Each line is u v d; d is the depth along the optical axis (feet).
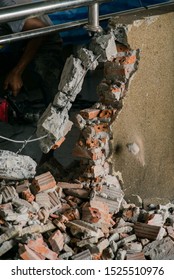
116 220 14.06
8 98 18.72
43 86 18.47
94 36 13.75
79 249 13.10
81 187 14.24
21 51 19.12
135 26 14.01
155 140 15.39
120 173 14.78
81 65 13.51
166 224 14.53
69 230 13.29
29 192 13.41
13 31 16.65
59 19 19.29
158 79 14.96
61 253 12.88
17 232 12.51
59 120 13.64
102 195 14.14
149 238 13.76
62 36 19.26
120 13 14.69
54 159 15.44
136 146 14.92
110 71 14.21
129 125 14.60
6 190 13.35
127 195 15.10
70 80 13.37
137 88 14.48
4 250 12.39
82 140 14.21
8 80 17.92
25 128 19.04
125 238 13.57
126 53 14.11
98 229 13.23
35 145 18.13
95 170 14.23
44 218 13.15
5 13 12.19
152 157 15.44
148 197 15.69
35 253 12.37
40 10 12.57
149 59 14.56
